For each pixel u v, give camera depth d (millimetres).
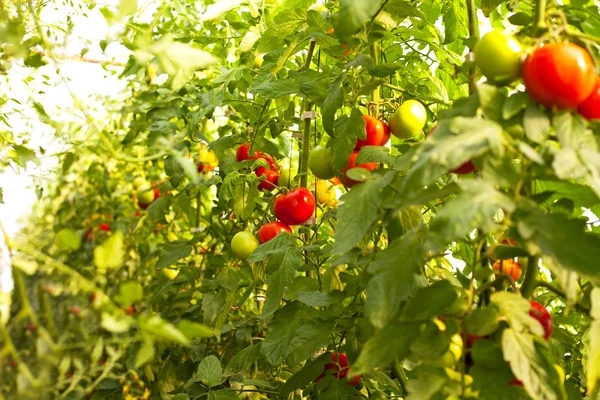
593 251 433
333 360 834
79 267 1444
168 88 1360
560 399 452
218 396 895
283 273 822
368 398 830
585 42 525
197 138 1235
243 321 1160
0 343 693
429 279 831
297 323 828
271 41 974
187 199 1437
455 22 1031
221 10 1056
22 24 840
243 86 1186
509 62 528
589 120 525
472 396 492
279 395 889
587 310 546
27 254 633
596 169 441
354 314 794
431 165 461
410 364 527
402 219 729
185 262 1553
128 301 428
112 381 1231
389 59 1068
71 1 1054
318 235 1083
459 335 553
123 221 1730
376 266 514
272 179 1112
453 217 440
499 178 476
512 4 670
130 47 632
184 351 1272
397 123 832
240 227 1286
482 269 566
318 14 871
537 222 454
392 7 804
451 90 1156
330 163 855
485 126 466
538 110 501
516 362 461
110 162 1630
